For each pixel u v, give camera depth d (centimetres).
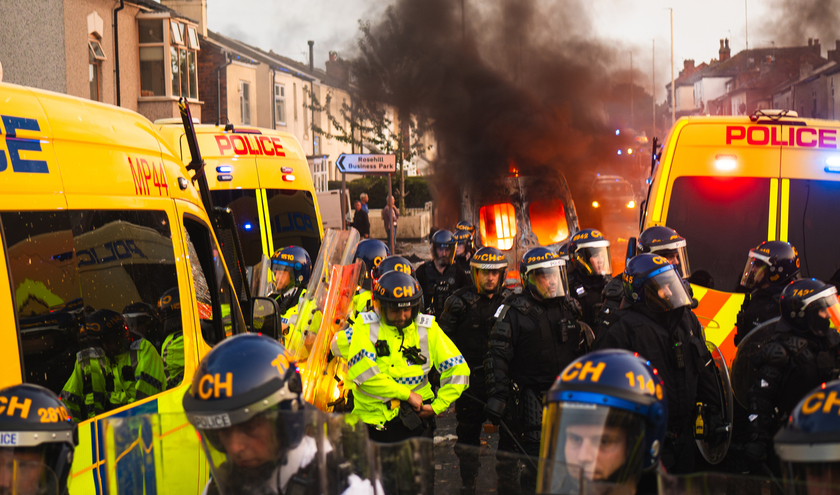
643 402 159
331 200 1889
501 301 630
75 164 313
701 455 464
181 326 383
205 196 454
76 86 1988
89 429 289
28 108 293
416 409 450
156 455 199
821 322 407
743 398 445
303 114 4369
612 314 448
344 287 509
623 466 160
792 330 416
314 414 170
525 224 1422
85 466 284
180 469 203
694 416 440
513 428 506
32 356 269
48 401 179
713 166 695
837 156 686
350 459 175
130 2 2284
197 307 410
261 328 477
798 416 146
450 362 458
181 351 380
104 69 2177
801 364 413
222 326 441
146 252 357
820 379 414
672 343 425
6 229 267
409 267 598
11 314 262
